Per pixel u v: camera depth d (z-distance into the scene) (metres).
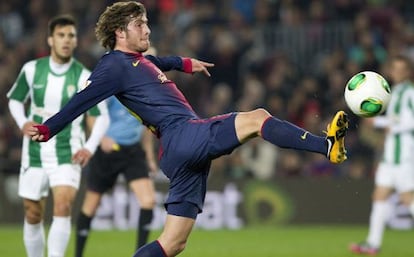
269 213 50.00
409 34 63.12
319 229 49.03
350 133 56.00
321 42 63.44
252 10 67.25
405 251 40.72
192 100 57.09
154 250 23.28
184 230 23.47
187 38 60.78
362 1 65.12
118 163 35.03
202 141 22.84
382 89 23.41
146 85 23.70
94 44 60.41
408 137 40.03
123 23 23.94
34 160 29.55
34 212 29.77
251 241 43.38
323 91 58.50
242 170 54.19
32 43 62.22
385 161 40.34
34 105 30.19
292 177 50.72
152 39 63.66
